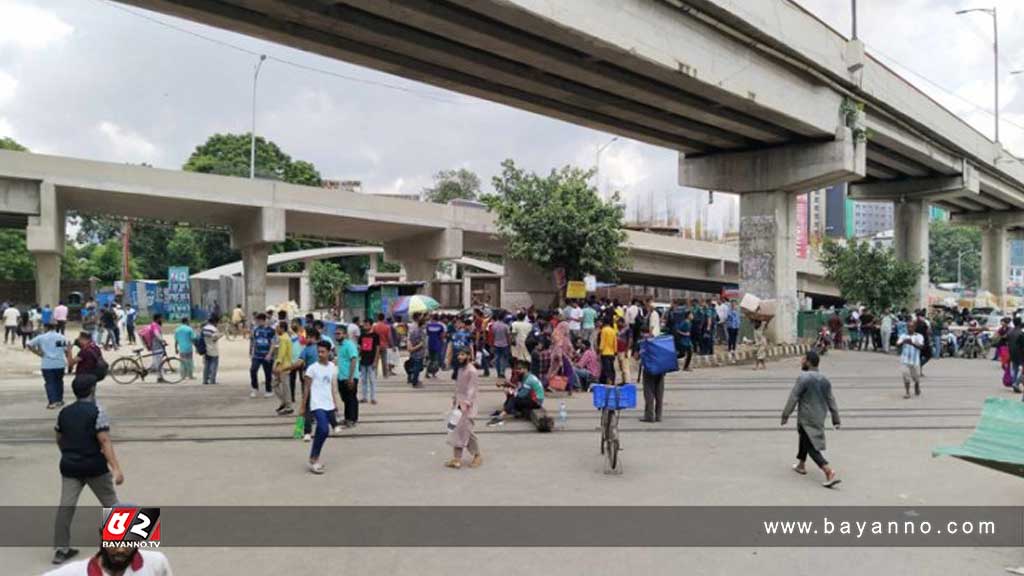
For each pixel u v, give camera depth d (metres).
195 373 21.16
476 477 8.61
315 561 5.85
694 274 58.34
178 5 14.92
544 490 8.02
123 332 34.69
